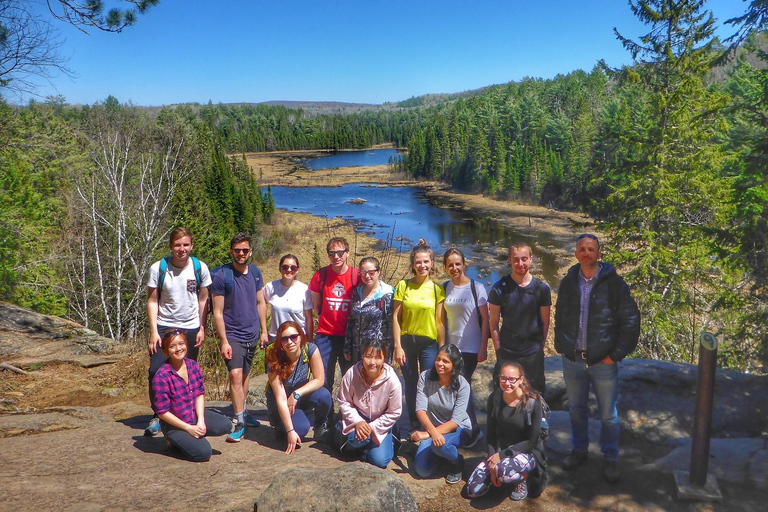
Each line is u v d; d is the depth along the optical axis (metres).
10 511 3.67
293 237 58.94
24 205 25.50
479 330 5.39
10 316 11.61
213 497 4.10
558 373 6.63
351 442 4.90
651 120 23.91
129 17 9.45
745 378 6.02
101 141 23.12
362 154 196.12
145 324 20.80
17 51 10.49
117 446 5.21
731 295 13.24
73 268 20.86
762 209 11.53
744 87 41.56
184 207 29.09
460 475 4.69
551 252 51.34
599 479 4.65
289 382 5.27
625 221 23.31
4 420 5.99
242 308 5.56
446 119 170.88
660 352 20.70
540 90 156.12
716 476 4.55
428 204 86.31
